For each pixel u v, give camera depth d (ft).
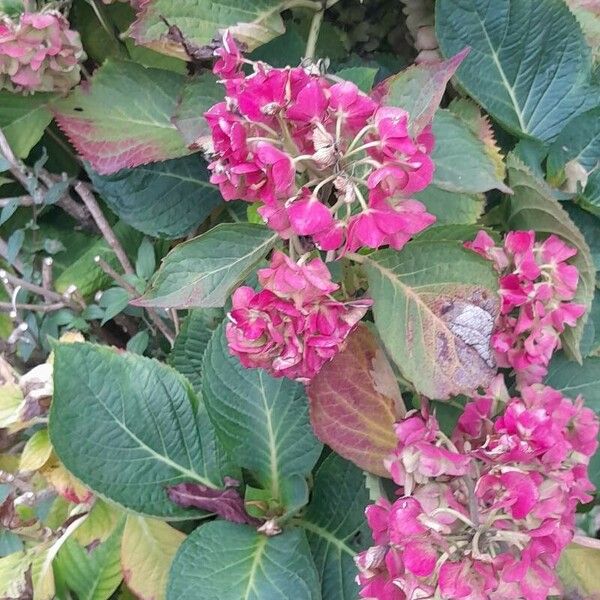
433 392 1.13
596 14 1.61
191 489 1.33
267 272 0.97
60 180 1.57
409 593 1.02
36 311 1.55
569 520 1.17
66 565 1.41
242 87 1.01
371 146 0.95
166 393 1.34
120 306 1.47
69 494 1.38
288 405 1.36
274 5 1.40
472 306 1.13
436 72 1.15
